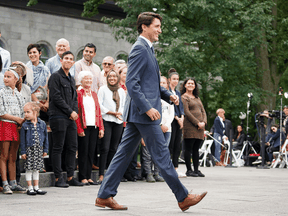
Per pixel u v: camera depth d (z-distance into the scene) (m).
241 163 14.02
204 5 17.67
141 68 4.11
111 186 4.25
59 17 24.00
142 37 4.26
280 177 8.73
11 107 5.66
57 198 5.16
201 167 13.05
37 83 7.18
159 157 4.10
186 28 19.25
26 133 5.57
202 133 8.75
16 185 5.84
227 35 18.67
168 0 18.47
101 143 7.32
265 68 20.88
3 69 6.54
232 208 4.34
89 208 4.33
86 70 7.92
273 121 16.39
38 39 23.19
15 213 3.99
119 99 7.49
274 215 3.93
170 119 7.75
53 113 6.59
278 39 21.34
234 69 19.89
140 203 4.71
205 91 19.59
